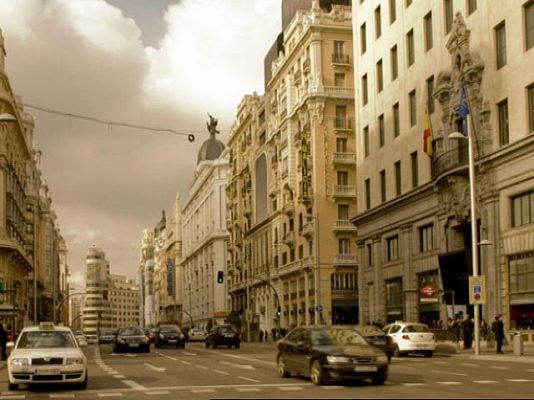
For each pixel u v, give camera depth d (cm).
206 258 14325
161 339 5403
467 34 4234
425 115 4638
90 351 5128
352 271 7194
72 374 1912
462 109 3616
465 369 2491
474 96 4144
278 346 2238
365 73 5928
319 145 7275
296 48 7781
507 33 3866
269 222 8894
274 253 8619
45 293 13125
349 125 7362
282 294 8319
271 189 8706
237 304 10931
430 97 4762
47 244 14500
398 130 5312
